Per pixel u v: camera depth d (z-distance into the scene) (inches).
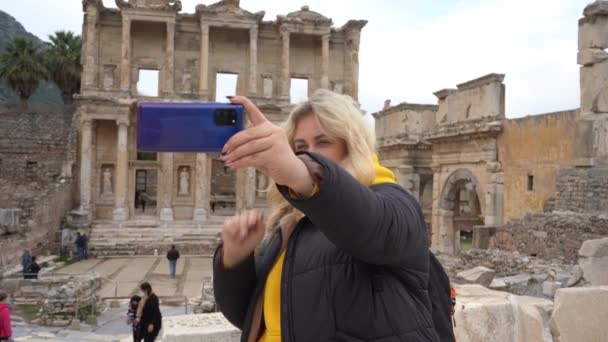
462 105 1477.6
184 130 102.0
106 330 820.0
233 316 135.4
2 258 1242.6
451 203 1541.6
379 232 96.3
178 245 1729.8
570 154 1109.7
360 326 105.5
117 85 2041.1
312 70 2213.3
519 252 1101.1
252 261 131.2
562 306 277.1
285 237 126.0
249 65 2087.8
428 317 111.5
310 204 90.6
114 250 1681.8
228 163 88.4
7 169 2288.4
